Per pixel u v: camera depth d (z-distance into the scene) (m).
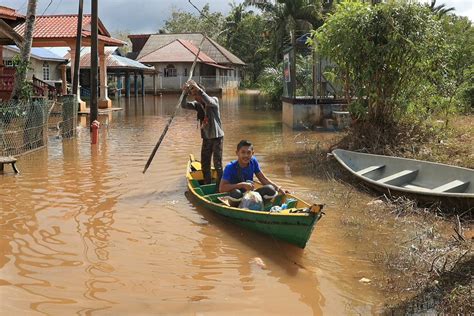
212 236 6.58
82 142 14.62
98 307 4.64
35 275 5.31
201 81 48.53
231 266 5.65
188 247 6.20
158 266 5.61
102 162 11.41
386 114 11.62
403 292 4.95
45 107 13.38
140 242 6.34
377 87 11.45
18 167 10.76
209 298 4.86
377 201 8.02
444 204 7.23
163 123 20.52
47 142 13.60
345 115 16.58
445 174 8.41
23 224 6.93
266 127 18.81
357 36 11.08
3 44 21.34
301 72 22.12
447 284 4.93
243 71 65.25
